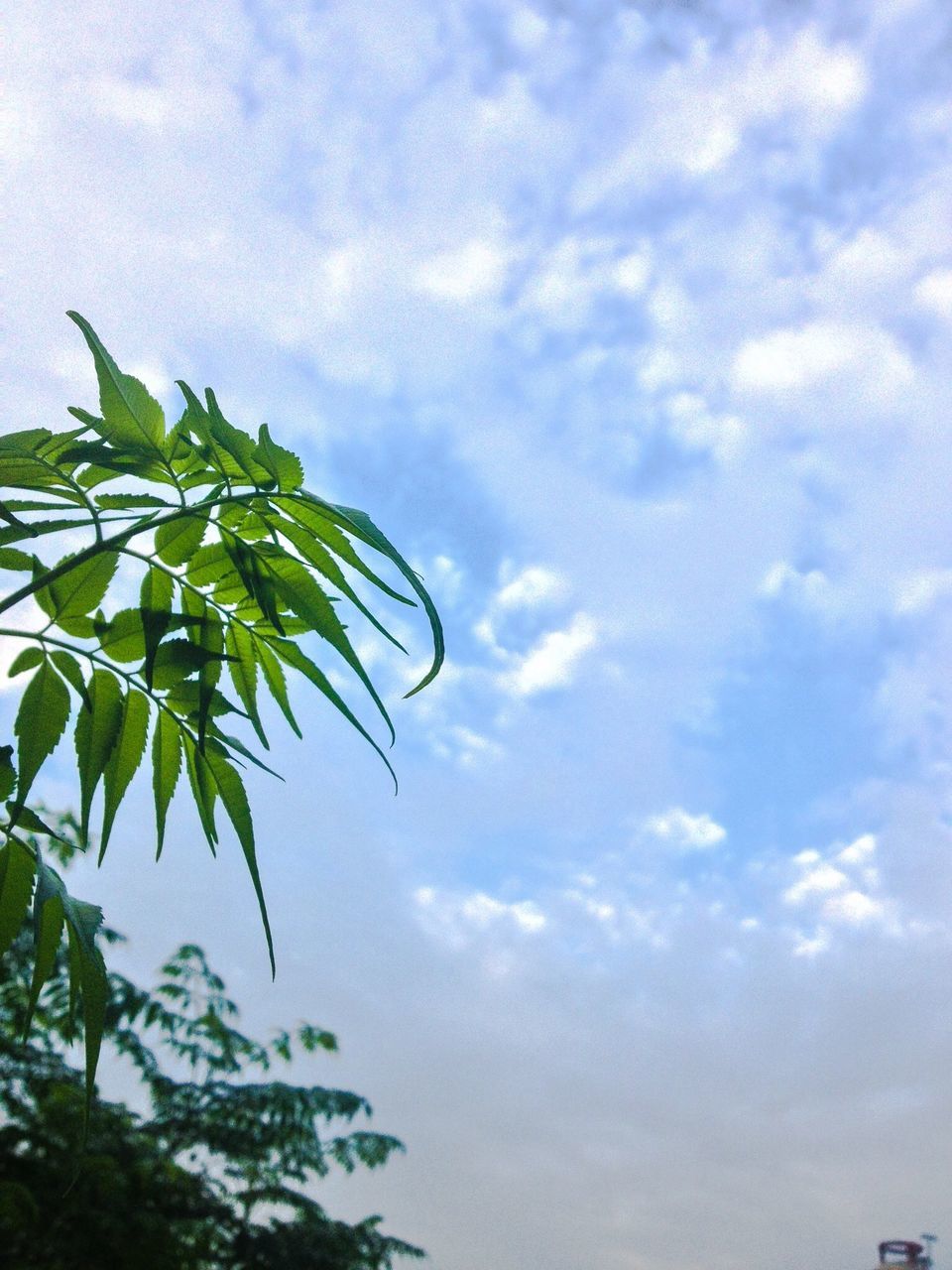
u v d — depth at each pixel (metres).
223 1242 6.39
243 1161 6.96
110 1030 6.39
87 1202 5.38
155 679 0.74
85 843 0.71
